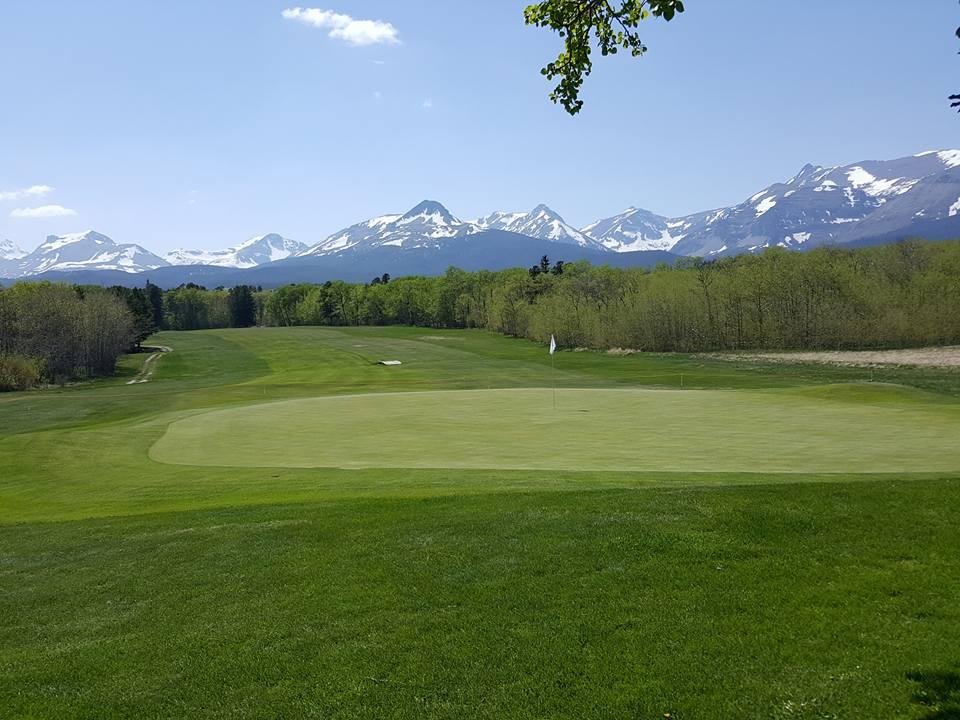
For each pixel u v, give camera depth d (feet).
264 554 34.88
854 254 280.31
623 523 34.73
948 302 241.96
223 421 97.50
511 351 298.56
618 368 215.31
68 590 32.76
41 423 120.16
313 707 21.90
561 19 25.63
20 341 257.14
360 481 56.24
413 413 99.55
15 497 59.82
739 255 298.35
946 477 46.32
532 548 32.50
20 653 26.89
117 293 373.61
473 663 23.50
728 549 30.86
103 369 277.23
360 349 324.19
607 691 21.47
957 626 23.66
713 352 258.57
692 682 21.57
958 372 167.53
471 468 60.95
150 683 24.06
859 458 59.88
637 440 73.36
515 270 446.19
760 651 22.91
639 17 25.31
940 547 29.76
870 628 23.85
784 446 66.90
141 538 39.93
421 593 28.84
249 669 24.34
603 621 25.49
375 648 24.97
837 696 20.30
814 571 28.22
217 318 594.65
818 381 161.27
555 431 81.05
